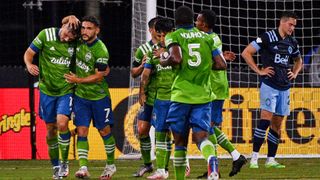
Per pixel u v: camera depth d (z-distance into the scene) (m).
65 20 29.58
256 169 35.69
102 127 30.95
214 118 31.06
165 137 30.47
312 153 42.75
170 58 23.81
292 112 42.75
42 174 33.97
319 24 49.97
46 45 29.62
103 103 30.77
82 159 30.30
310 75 43.03
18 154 42.56
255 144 36.19
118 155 42.22
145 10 41.09
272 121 36.34
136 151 42.16
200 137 24.25
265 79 35.28
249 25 50.41
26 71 42.62
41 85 30.17
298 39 49.53
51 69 29.72
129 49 50.12
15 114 42.53
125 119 42.28
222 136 31.11
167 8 45.38
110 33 50.12
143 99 31.38
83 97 30.47
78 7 48.69
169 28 29.94
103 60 30.14
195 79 24.34
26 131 42.53
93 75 30.14
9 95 42.59
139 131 32.22
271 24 50.44
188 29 24.50
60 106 29.86
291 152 42.66
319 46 45.16
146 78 30.66
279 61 35.19
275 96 35.44
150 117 31.97
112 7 49.75
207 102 24.44
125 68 42.62
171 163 38.78
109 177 31.09
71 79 29.67
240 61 46.34
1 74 42.66
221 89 31.23
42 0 44.81
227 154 42.75
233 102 42.56
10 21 49.69
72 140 42.12
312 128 42.78
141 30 41.06
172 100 24.48
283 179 31.00
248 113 42.59
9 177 32.50
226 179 30.80
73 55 29.94
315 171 34.81
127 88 42.50
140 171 32.50
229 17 46.00
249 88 42.72
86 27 29.80
